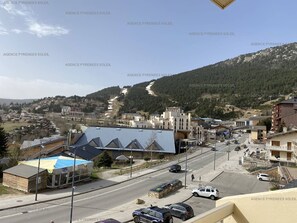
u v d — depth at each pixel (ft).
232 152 288.92
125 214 99.76
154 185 151.02
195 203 122.01
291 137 205.77
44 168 130.21
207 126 470.80
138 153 271.28
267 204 13.92
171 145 277.85
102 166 206.08
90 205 110.22
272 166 194.18
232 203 14.57
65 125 437.99
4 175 128.67
